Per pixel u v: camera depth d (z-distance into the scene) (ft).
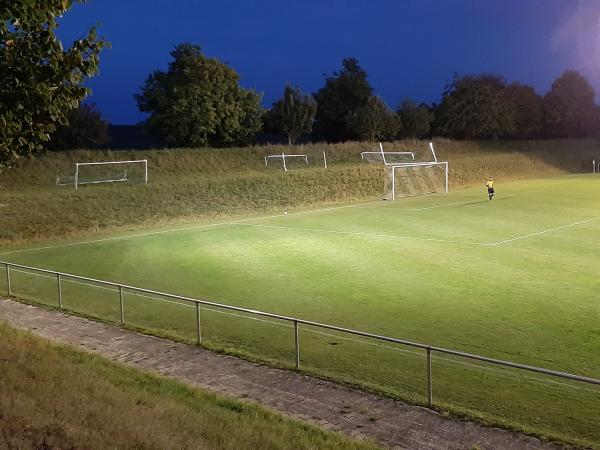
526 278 79.66
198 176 190.70
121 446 26.45
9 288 73.36
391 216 147.33
